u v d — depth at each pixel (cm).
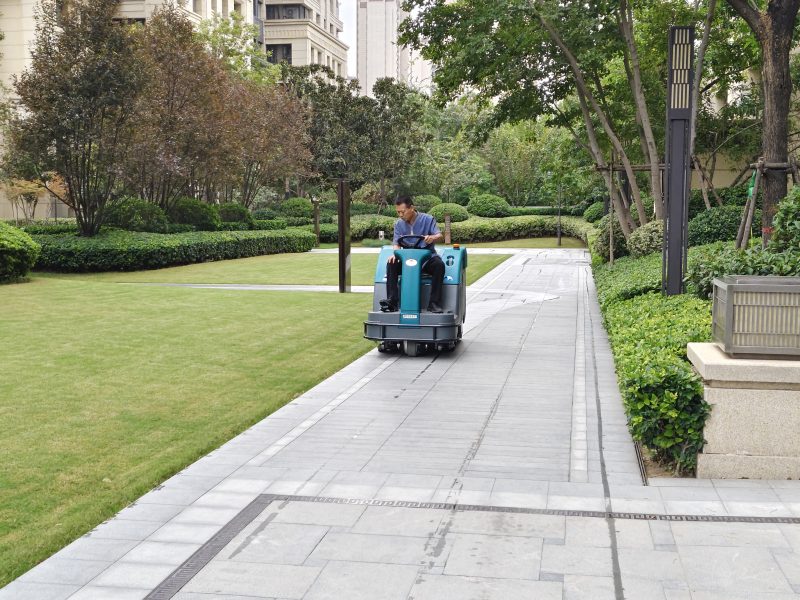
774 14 1105
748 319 449
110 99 2139
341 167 4309
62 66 2142
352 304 1323
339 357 867
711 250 1073
